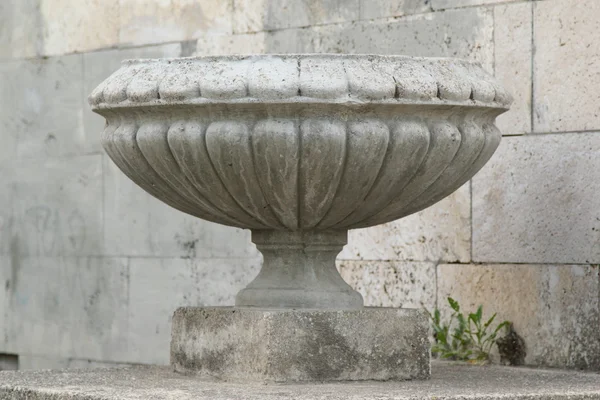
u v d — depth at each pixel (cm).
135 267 1221
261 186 759
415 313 809
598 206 909
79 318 1271
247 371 786
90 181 1259
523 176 955
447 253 1001
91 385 789
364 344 789
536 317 944
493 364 964
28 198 1315
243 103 732
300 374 775
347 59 744
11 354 1339
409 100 739
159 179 802
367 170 751
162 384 786
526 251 952
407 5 1025
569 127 928
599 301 905
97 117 1251
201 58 759
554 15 939
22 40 1316
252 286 830
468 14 988
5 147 1334
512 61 962
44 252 1302
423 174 770
